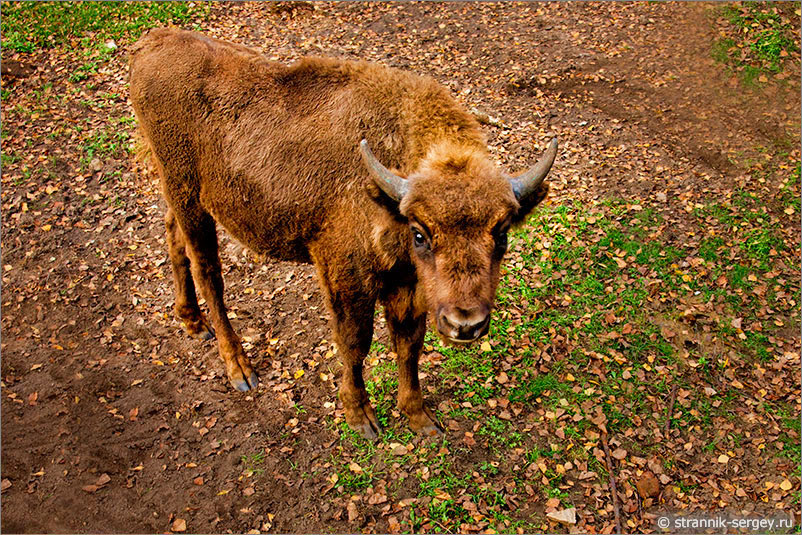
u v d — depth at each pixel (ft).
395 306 16.87
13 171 29.86
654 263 24.84
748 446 18.90
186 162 18.40
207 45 18.34
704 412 19.89
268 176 16.71
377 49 39.60
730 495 17.63
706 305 23.29
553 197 27.99
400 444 18.89
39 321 23.00
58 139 31.86
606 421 19.52
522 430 19.35
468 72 37.32
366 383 20.79
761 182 28.76
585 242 25.75
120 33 40.14
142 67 18.57
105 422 19.49
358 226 15.46
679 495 17.66
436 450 18.72
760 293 23.63
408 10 44.24
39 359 21.47
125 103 34.24
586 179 29.12
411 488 17.85
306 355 21.86
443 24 42.60
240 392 20.57
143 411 19.89
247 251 26.02
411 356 17.85
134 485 17.85
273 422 19.66
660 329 22.47
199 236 19.67
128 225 27.37
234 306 23.90
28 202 28.30
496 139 31.53
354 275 16.10
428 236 13.30
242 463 18.51
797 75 35.42
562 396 20.34
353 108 15.92
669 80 35.88
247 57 17.75
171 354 21.93
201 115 17.62
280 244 17.81
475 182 13.21
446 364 21.25
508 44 40.16
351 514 17.20
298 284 24.76
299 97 16.72
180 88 17.78
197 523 16.99
